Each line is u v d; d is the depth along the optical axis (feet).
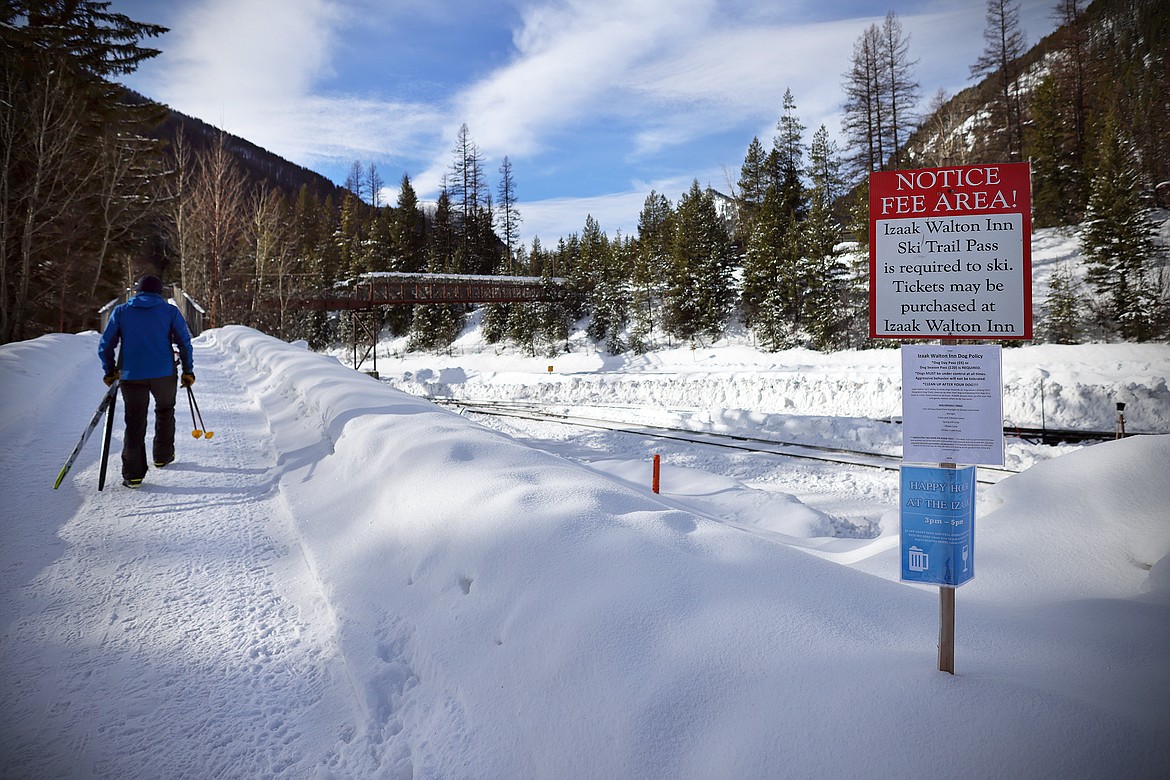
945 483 7.20
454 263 261.24
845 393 67.26
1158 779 5.41
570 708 7.00
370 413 19.03
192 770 7.44
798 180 186.09
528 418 70.03
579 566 8.96
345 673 9.39
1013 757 5.59
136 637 10.12
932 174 7.72
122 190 111.04
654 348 167.12
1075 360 66.95
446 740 7.55
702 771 5.89
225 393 33.63
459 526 10.98
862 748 5.76
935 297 7.68
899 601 8.65
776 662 6.97
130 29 107.04
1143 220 113.39
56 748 7.64
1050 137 148.25
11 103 85.46
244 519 15.30
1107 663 7.43
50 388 28.76
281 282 158.81
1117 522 11.54
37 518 14.53
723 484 34.60
